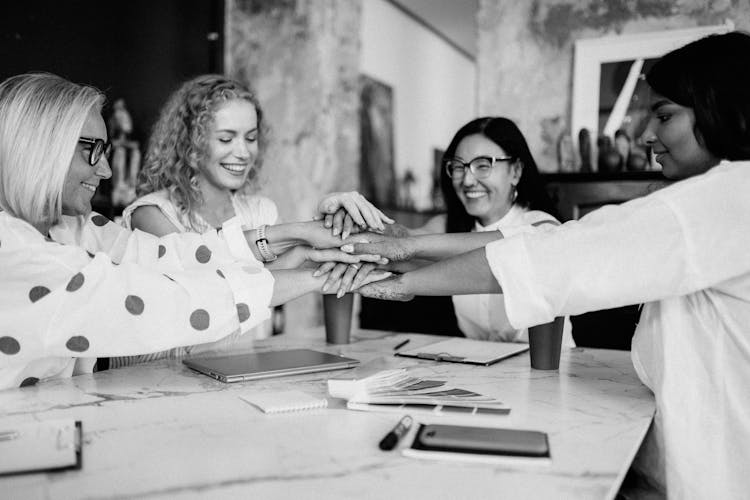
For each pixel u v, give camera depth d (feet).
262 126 7.82
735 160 3.97
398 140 20.01
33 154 4.13
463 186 7.58
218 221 7.47
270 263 5.92
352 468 2.65
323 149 14.40
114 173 12.15
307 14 14.37
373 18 18.30
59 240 4.63
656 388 3.74
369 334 6.68
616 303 3.81
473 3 19.88
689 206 3.70
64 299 3.90
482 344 5.80
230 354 5.20
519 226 5.65
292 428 3.19
